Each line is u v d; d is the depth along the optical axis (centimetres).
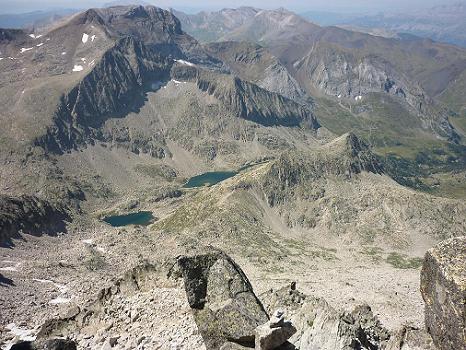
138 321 3762
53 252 17000
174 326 3434
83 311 4281
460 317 2580
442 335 2702
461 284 2609
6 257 15150
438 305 2742
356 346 3584
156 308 3816
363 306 5662
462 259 2744
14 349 3055
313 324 3809
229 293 3441
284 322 2781
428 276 2869
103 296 4291
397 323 9612
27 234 18725
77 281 11300
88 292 9456
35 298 9231
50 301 9044
